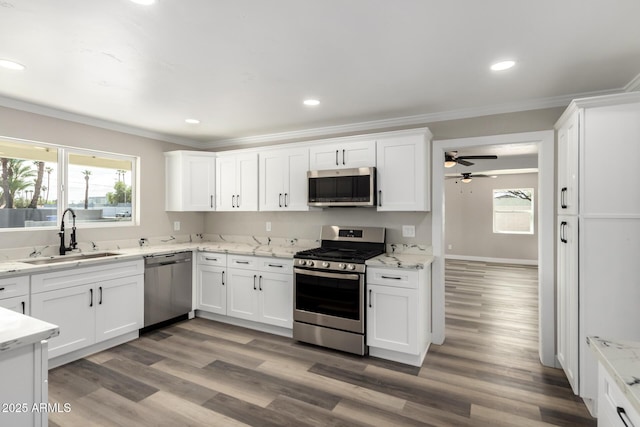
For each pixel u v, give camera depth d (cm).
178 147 444
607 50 201
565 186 250
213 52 205
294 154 374
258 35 185
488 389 245
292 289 339
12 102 291
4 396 113
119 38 188
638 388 87
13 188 304
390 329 288
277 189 385
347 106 309
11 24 172
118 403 225
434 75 239
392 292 287
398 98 287
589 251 213
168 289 370
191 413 214
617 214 207
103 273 306
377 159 327
